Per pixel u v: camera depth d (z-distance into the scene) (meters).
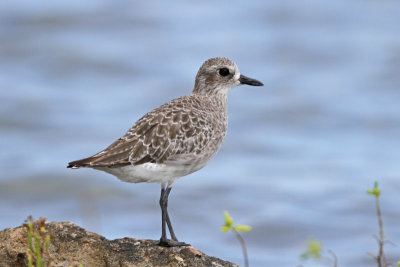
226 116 12.05
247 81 12.30
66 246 9.92
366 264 16.70
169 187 10.98
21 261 9.53
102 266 9.78
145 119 10.86
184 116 10.98
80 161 10.10
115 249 10.00
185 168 11.00
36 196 21.52
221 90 12.18
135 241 10.37
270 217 19.64
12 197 21.44
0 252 9.62
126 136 10.63
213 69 12.13
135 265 9.70
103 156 10.27
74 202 21.09
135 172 10.55
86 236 10.20
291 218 19.75
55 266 9.49
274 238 18.55
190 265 9.70
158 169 10.67
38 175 22.73
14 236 9.76
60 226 10.38
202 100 11.75
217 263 9.80
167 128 10.75
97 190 21.70
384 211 20.11
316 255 9.48
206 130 11.15
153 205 20.53
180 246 10.34
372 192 9.40
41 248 8.58
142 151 10.48
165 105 11.30
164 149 10.66
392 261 16.81
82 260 9.73
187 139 10.88
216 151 11.53
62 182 22.47
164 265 9.71
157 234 18.28
